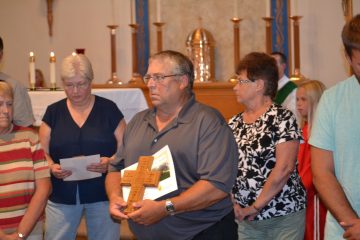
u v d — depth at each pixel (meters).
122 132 3.91
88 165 3.80
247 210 3.46
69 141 3.84
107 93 5.13
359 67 2.47
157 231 2.97
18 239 3.29
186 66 2.98
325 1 8.45
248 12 8.84
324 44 8.48
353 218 2.57
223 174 2.82
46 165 3.47
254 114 3.62
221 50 8.94
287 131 3.44
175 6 9.12
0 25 9.80
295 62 7.90
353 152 2.61
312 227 4.20
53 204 3.89
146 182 2.85
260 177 3.49
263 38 8.80
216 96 7.59
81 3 9.45
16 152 3.40
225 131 2.93
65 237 3.91
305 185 4.19
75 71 3.79
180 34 9.12
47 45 9.62
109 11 9.34
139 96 5.37
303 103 4.32
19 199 3.37
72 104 3.91
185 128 2.92
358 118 2.61
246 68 3.59
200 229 2.93
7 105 3.34
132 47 8.85
